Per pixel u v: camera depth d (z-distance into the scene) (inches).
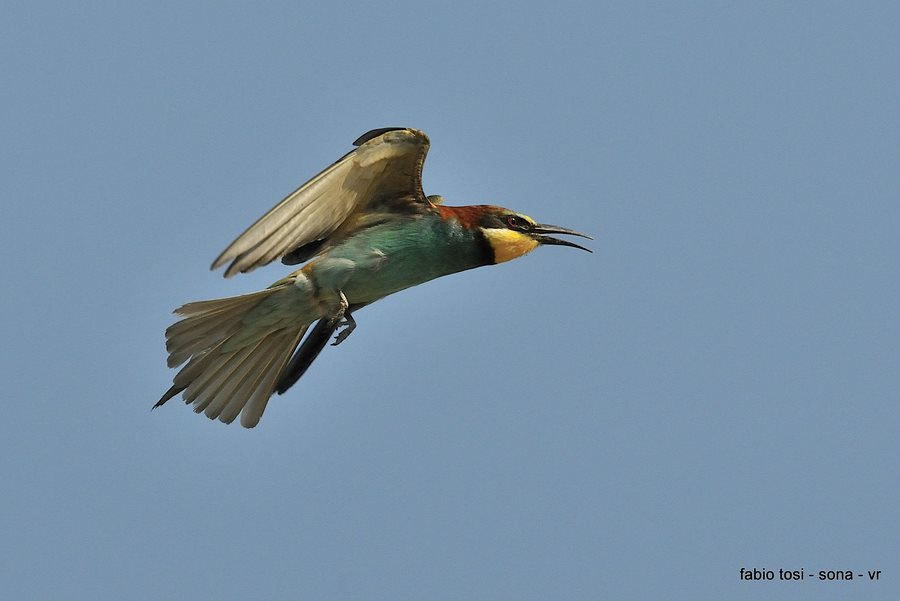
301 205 457.7
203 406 508.7
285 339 506.6
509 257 523.2
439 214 506.3
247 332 493.4
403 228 498.9
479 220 517.0
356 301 506.3
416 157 475.2
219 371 504.7
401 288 512.4
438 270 514.6
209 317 480.7
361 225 494.9
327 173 458.6
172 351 483.5
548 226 530.6
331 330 513.0
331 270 487.5
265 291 481.1
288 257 487.2
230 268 436.8
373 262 493.4
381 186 485.4
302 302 490.0
